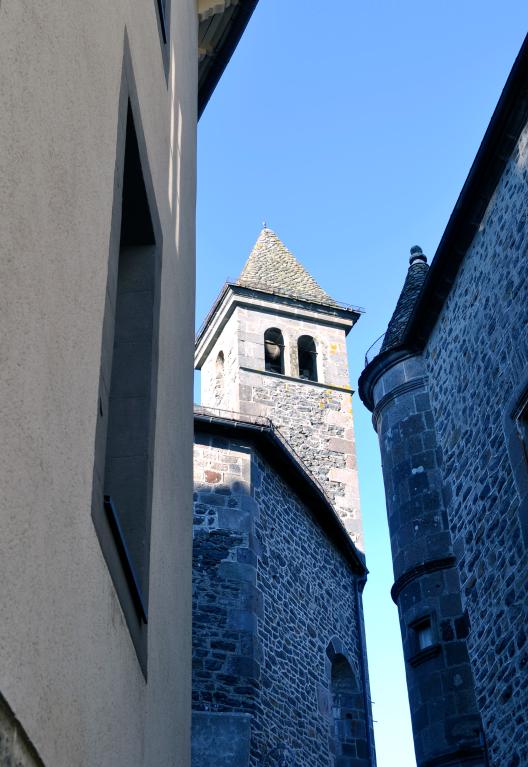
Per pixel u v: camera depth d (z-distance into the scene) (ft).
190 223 24.21
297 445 77.10
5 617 7.00
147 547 13.52
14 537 7.27
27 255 7.95
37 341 8.13
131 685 11.89
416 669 38.99
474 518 37.58
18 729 7.29
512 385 34.37
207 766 37.09
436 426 42.70
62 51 9.61
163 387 16.83
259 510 45.44
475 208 38.47
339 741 47.85
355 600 53.98
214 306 87.20
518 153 35.32
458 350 40.32
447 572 39.40
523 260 34.22
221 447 45.85
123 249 16.79
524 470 32.86
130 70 14.33
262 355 82.64
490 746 34.68
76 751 8.81
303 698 43.86
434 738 36.88
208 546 42.50
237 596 41.57
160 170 18.39
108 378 11.53
